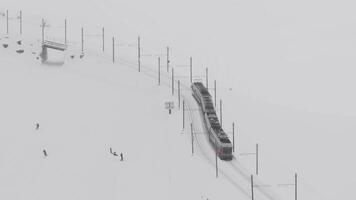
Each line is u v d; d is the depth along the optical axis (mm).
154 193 76125
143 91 120812
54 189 73625
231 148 91938
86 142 89188
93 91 113375
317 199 89188
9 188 72500
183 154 91062
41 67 122312
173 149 92312
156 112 108562
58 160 81875
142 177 80375
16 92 104062
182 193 77312
